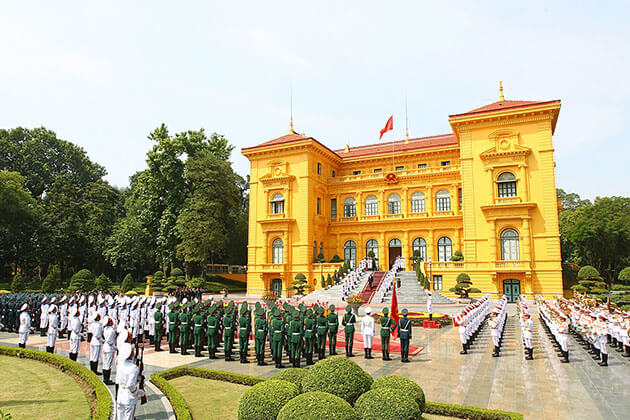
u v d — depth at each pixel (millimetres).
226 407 10984
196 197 56000
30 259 61562
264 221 52500
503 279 41906
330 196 57250
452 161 53312
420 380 13906
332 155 57000
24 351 16922
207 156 57688
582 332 19547
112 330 13672
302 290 46656
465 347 18328
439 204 52062
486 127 43938
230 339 17156
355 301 31062
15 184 56812
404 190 53406
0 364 15812
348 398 8305
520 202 41375
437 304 36531
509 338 22531
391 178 53688
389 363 16438
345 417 6762
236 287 64562
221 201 57938
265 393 7992
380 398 7500
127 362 9156
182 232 53875
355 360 17047
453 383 13539
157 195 59438
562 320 18078
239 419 7996
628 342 18094
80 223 63531
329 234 56562
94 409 10773
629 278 36531
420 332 23969
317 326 17844
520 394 12367
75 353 16391
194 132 61750
